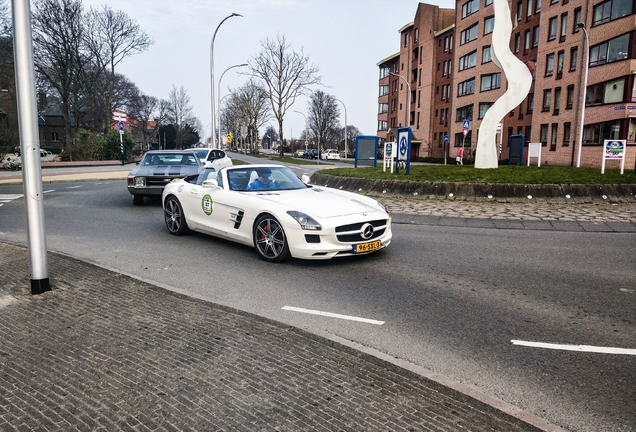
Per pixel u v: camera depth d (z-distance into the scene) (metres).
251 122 71.94
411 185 14.12
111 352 3.56
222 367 3.31
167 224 8.91
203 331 3.96
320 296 5.11
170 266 6.44
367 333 4.10
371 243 6.43
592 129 31.42
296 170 31.06
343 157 73.56
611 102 29.48
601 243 7.84
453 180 13.98
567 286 5.45
